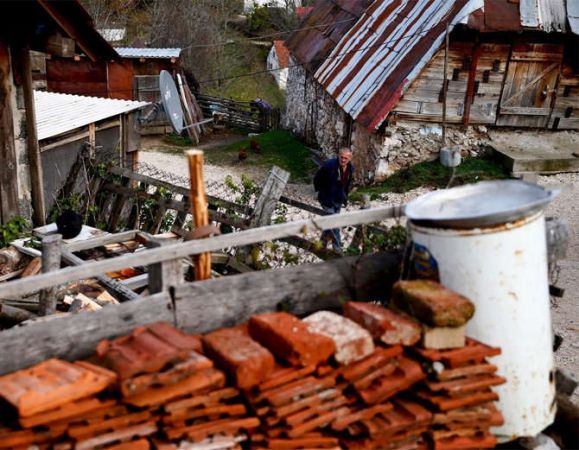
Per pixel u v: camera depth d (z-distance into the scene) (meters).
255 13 40.66
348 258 4.01
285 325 3.25
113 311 3.37
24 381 2.79
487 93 17.06
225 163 21.33
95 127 12.76
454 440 3.33
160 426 2.97
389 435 3.23
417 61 16.16
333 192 10.07
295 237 7.36
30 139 9.91
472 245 3.47
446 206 3.85
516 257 3.50
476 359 3.36
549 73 17.27
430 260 3.62
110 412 2.84
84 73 23.95
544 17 16.14
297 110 24.69
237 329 3.48
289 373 3.10
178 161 21.70
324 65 21.23
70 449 2.75
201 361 2.89
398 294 3.44
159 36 32.38
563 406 4.11
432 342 3.31
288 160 21.53
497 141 17.67
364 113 16.80
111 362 2.90
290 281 3.82
